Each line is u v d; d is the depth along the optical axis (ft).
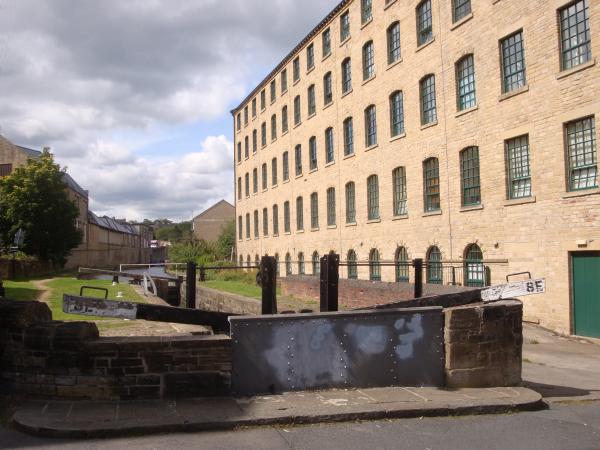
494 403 22.50
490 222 64.95
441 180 74.59
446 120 73.67
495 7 64.39
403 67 84.17
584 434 19.74
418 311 25.32
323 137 113.91
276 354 23.98
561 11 55.67
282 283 104.99
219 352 23.31
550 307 55.36
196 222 296.92
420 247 79.46
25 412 20.33
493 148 64.59
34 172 153.28
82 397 22.08
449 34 73.05
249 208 170.19
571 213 53.47
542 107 57.31
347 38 103.04
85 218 250.37
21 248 149.48
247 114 173.78
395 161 86.38
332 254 28.81
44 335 22.16
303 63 125.08
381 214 90.53
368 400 22.77
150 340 22.71
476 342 25.41
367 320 24.95
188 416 20.29
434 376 25.30
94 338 22.94
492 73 64.85
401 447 18.13
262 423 20.20
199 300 115.85
